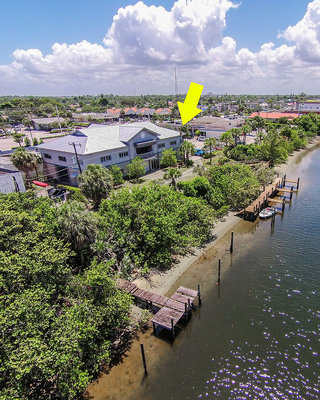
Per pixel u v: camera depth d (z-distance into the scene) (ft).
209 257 110.73
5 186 134.62
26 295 56.65
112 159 192.13
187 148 228.84
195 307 85.30
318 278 96.89
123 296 72.64
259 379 64.23
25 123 482.69
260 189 169.48
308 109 573.33
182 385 62.90
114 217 100.07
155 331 76.64
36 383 55.47
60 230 88.84
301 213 148.77
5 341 50.21
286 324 78.69
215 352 70.74
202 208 122.42
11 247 69.31
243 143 302.86
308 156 275.59
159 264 104.06
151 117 566.36
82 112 646.74
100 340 70.18
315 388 62.18
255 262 107.04
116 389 61.87
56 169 198.49
